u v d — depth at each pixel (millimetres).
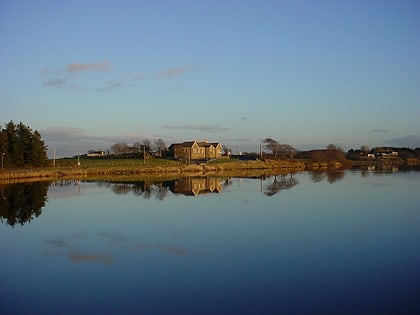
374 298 12820
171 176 80438
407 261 16922
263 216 28125
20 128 88812
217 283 14367
